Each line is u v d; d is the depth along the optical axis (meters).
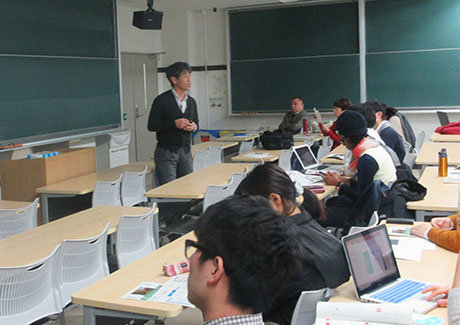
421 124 10.80
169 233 5.05
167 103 6.36
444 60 10.47
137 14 7.87
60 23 7.24
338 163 6.43
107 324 2.62
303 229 2.36
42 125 6.97
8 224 4.40
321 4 11.13
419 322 2.00
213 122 12.30
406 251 2.88
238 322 1.08
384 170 4.27
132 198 6.14
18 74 6.55
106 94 8.25
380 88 10.94
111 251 4.95
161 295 2.52
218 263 1.07
